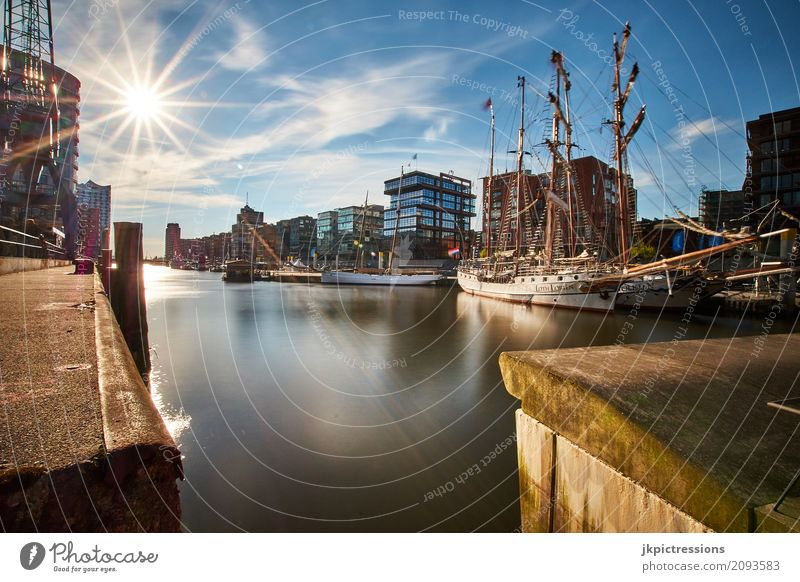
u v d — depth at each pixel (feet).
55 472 5.20
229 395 34.17
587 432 7.70
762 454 5.88
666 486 6.04
